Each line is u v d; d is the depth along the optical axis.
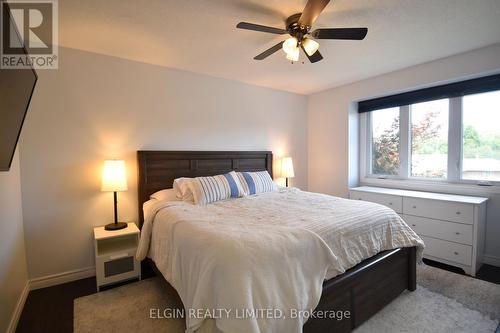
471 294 2.13
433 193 3.05
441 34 2.23
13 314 1.79
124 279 2.33
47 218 2.33
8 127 1.27
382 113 3.72
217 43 2.34
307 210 2.15
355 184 3.94
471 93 2.80
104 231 2.38
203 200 2.52
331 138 4.03
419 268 2.63
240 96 3.58
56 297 2.14
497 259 2.66
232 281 1.17
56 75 2.35
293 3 1.73
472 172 2.89
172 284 1.69
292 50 1.86
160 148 2.92
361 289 1.73
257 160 3.72
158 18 1.90
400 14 1.89
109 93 2.61
